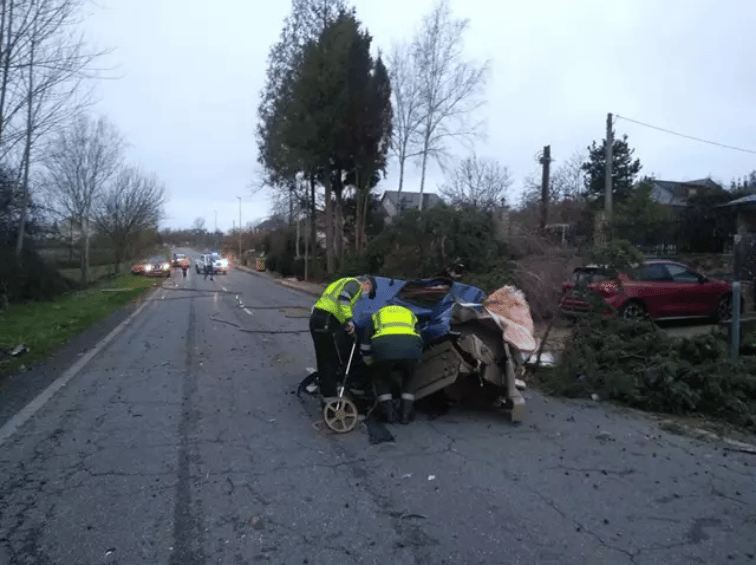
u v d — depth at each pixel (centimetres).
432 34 2862
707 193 2947
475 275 1398
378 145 3005
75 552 398
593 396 802
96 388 870
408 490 500
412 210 1811
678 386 729
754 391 743
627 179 3941
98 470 544
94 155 3384
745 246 1386
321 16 3256
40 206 2530
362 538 418
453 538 418
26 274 2266
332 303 681
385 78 2925
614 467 556
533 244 1595
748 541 418
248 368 1016
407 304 766
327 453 589
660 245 2267
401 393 693
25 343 1256
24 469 548
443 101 2914
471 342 681
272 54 3481
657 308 1294
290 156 3061
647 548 407
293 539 416
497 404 757
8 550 401
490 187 3666
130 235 4388
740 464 568
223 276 5100
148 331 1516
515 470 546
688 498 489
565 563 387
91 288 3225
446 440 630
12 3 1241
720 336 897
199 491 497
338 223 3284
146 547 405
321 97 2903
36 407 763
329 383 684
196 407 762
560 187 4066
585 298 908
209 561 387
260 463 562
